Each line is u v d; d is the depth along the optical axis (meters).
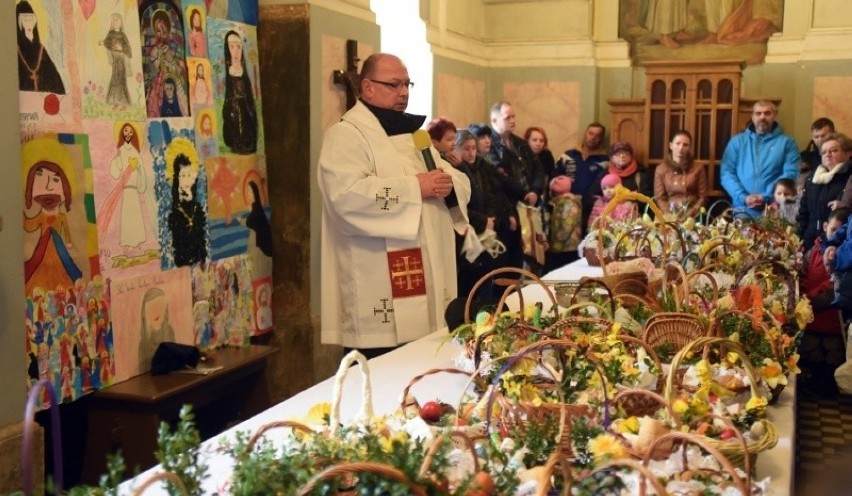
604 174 8.03
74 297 3.73
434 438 1.79
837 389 5.94
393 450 1.56
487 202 6.07
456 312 3.49
